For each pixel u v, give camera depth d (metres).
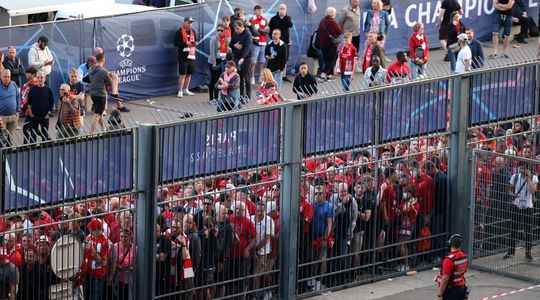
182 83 90.38
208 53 91.19
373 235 66.00
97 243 58.94
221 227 61.53
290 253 63.53
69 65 86.25
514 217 66.94
